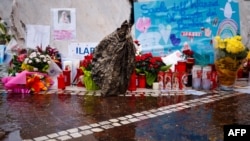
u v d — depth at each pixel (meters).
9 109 2.58
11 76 3.25
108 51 3.03
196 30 3.49
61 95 3.02
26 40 3.69
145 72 3.22
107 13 3.54
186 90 3.19
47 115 2.42
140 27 3.53
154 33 3.52
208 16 3.48
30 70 3.25
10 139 1.95
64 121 2.29
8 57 3.67
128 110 2.55
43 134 2.04
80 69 3.31
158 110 2.55
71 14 3.57
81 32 3.59
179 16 3.49
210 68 3.22
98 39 3.57
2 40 3.74
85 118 2.35
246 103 2.76
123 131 2.10
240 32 3.57
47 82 3.22
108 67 3.01
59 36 3.62
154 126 2.19
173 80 3.19
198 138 1.97
